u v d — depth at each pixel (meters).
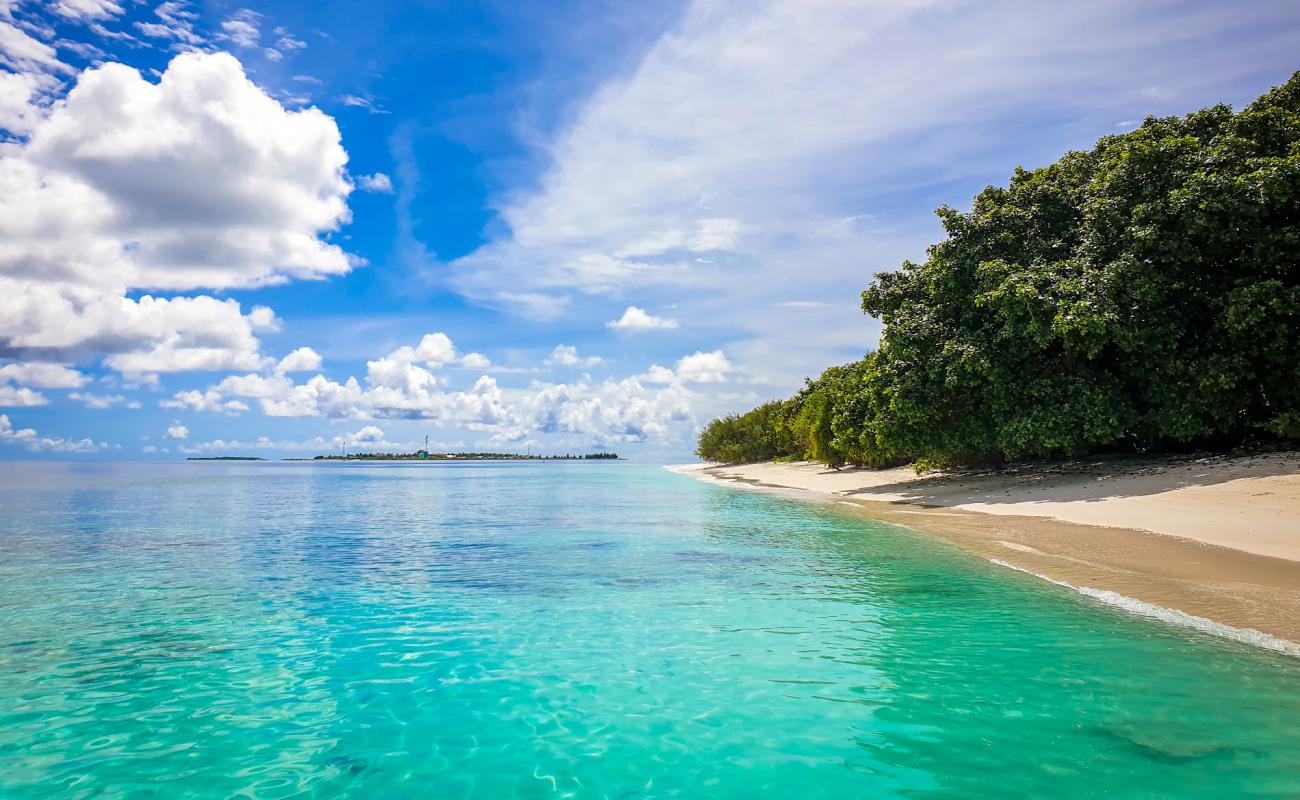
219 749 6.30
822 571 14.41
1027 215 27.59
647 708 7.16
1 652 9.22
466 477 87.25
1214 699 6.87
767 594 12.30
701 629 10.08
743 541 19.47
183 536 22.11
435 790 5.51
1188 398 23.33
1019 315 25.17
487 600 12.16
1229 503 17.75
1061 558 14.25
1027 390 25.83
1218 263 24.48
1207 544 14.17
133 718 7.02
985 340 26.38
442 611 11.37
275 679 8.15
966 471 34.78
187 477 88.25
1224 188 22.06
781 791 5.40
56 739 6.51
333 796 5.42
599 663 8.62
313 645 9.52
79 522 27.00
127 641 9.75
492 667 8.52
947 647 8.87
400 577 14.44
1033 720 6.55
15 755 6.16
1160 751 5.81
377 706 7.31
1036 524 19.16
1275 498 17.36
